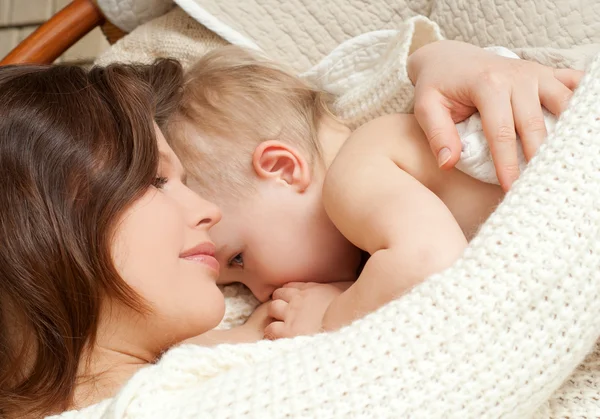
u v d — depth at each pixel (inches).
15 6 80.3
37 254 25.9
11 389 26.5
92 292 26.3
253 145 36.0
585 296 23.3
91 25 50.2
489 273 23.4
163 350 29.2
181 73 39.8
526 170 25.6
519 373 22.8
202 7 47.4
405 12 46.6
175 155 33.3
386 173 30.3
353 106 38.2
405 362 22.7
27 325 26.4
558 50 34.3
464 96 29.6
